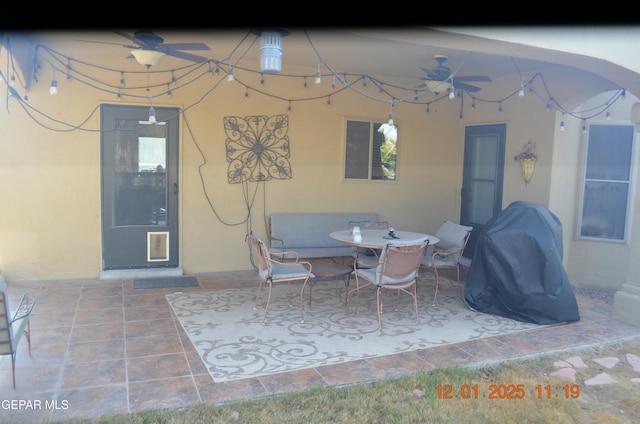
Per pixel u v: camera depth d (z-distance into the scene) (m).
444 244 5.73
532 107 6.29
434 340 4.09
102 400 2.93
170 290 5.40
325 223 6.59
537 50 3.88
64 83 5.48
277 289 5.61
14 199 5.45
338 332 4.23
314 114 6.62
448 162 7.57
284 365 3.51
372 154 7.05
